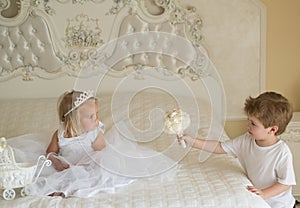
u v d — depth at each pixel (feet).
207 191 6.45
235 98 10.41
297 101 10.54
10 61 9.87
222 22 9.96
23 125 9.04
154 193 6.46
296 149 9.76
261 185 7.21
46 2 9.58
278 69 10.37
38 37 9.73
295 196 10.05
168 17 9.75
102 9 9.72
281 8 10.03
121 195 6.44
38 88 10.04
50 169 7.16
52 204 6.11
